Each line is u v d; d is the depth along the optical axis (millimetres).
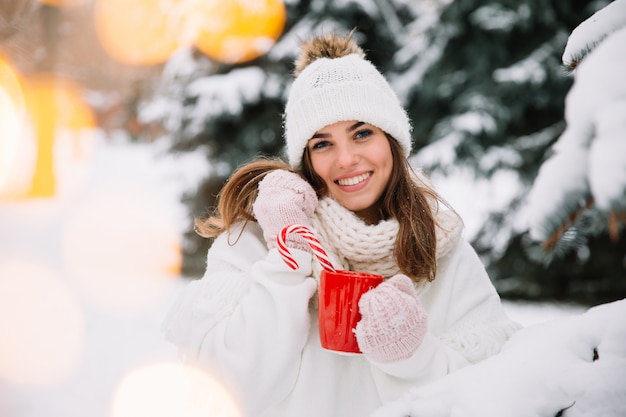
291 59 6918
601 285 6008
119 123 14703
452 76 6348
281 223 1614
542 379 906
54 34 10891
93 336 5016
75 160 14141
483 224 6094
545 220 1194
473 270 1798
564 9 5930
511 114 6082
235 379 1524
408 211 1700
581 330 949
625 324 925
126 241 8422
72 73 13078
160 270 7316
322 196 1790
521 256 6016
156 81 8758
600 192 1004
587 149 1133
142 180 12258
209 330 1625
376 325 1339
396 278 1390
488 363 988
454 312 1733
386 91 1787
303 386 1604
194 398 1579
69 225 9773
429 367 1472
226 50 7000
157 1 8258
